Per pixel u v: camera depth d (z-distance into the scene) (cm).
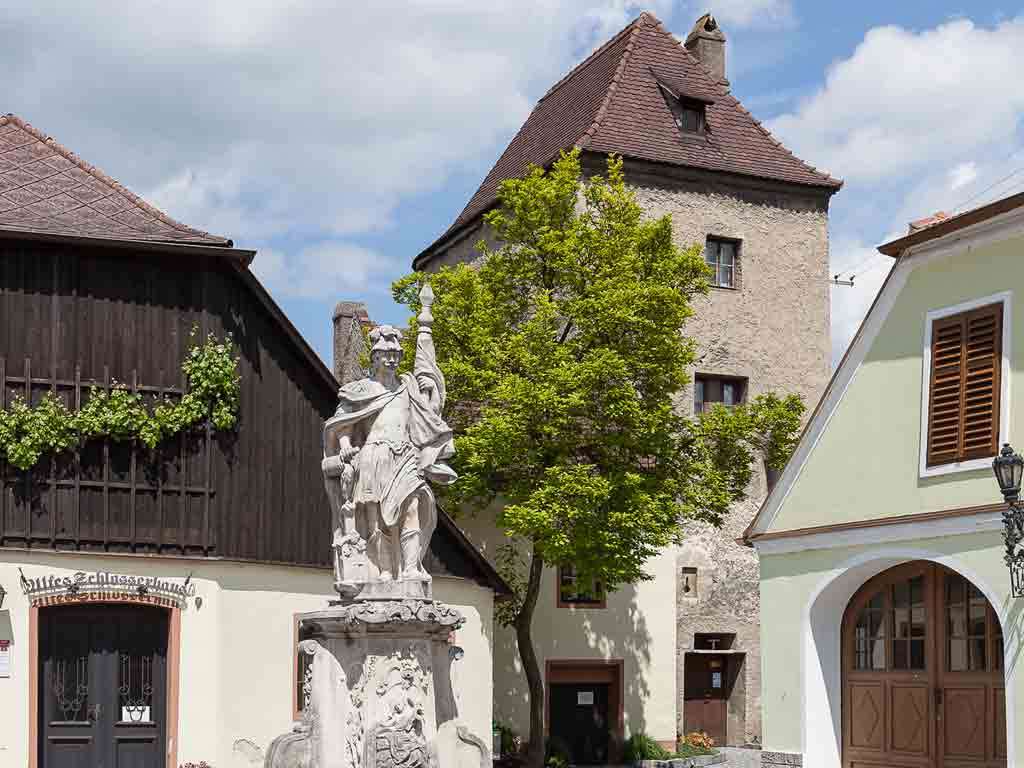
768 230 3956
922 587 2172
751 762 3394
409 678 1311
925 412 2128
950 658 2117
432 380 1362
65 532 2353
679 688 3638
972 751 2067
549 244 2972
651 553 2931
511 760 3200
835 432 2289
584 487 2766
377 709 1301
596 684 3441
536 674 3098
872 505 2208
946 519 2058
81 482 2373
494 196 3928
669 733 3488
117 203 2552
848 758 2272
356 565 1333
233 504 2489
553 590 3406
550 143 4059
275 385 2562
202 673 2427
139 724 2388
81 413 2369
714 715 3719
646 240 2998
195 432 2464
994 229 2042
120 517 2394
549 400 2753
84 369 2400
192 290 2481
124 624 2397
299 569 2584
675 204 3847
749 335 3891
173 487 2438
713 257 3906
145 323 2445
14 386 2356
